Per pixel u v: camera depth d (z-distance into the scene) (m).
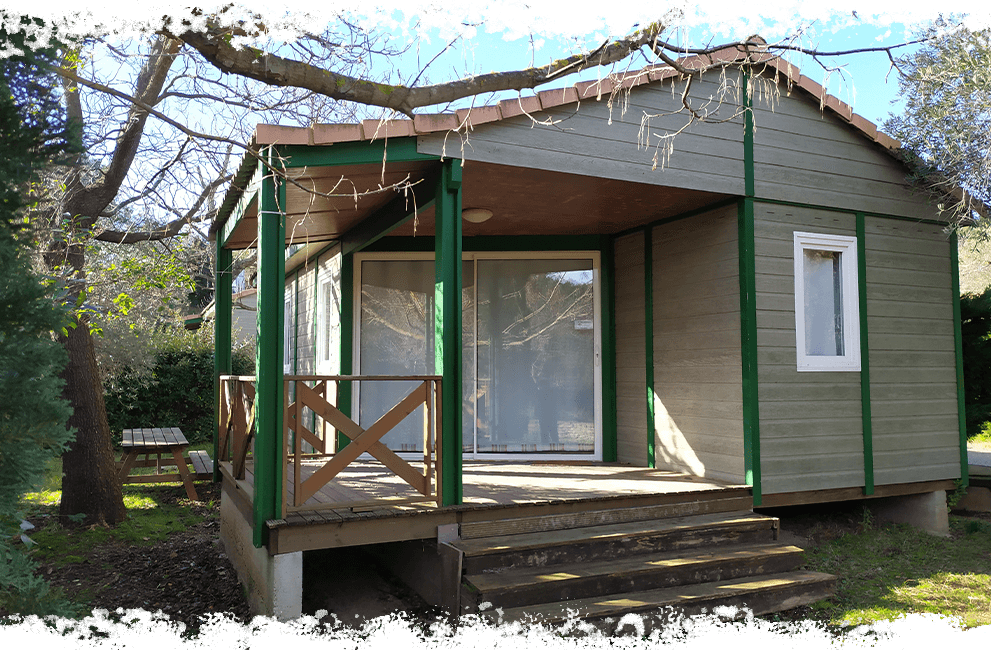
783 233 6.18
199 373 14.15
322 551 6.13
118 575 5.63
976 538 6.59
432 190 5.18
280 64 3.23
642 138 5.58
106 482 7.30
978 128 6.70
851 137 6.61
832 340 6.46
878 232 6.74
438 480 4.75
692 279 6.50
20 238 2.42
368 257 7.57
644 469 6.81
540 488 5.57
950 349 7.07
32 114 2.32
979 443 15.69
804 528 6.46
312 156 4.63
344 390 7.47
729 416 6.04
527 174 5.29
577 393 7.55
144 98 5.97
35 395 2.34
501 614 4.09
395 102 3.51
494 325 7.56
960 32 6.66
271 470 4.43
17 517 2.34
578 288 7.61
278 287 4.55
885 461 6.52
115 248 7.74
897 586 5.16
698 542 5.13
